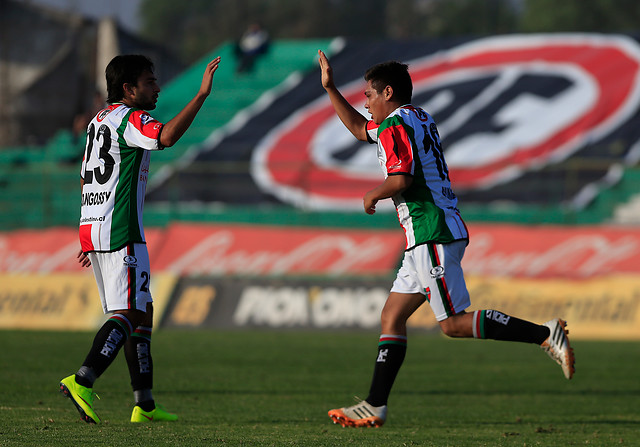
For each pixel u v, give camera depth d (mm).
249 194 70750
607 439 17625
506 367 32844
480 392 26469
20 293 48000
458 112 75188
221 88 86625
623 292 43719
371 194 16016
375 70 17172
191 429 17469
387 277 45688
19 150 78312
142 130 16766
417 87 79688
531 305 44281
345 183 69375
